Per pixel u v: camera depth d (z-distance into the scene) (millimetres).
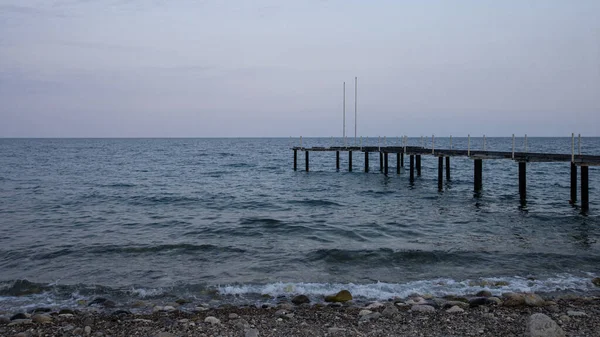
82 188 35375
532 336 7449
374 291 11320
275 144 184625
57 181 40906
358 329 8594
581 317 9023
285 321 9109
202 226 20125
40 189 34531
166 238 17688
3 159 78312
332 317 9352
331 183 39625
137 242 16938
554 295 10875
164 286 11945
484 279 12141
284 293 11289
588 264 13664
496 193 31656
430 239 17422
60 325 9125
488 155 27656
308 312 9719
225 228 19625
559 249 15625
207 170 55312
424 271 13117
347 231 18969
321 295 11078
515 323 8766
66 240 17328
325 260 14297
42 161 73125
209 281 12312
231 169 56781
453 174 47219
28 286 11945
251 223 20750
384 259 14305
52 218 22266
